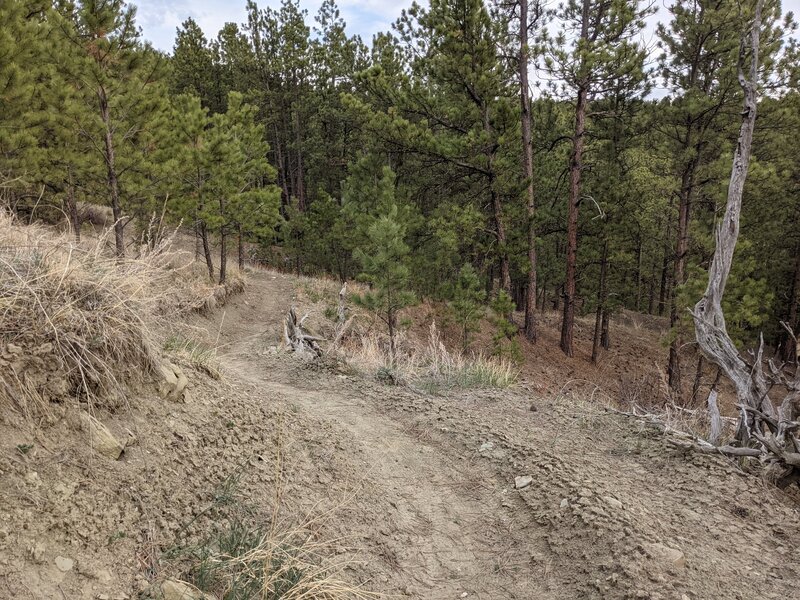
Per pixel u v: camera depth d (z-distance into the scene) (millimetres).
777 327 22891
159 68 10570
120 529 2184
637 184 18391
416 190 17969
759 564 2854
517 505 3613
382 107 16375
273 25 28984
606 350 22219
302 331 11086
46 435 2258
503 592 2793
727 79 14195
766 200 17125
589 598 2629
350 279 24688
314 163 30328
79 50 9602
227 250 26781
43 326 2488
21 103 8945
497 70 14531
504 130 14562
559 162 21203
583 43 14148
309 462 3607
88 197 11492
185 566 2242
